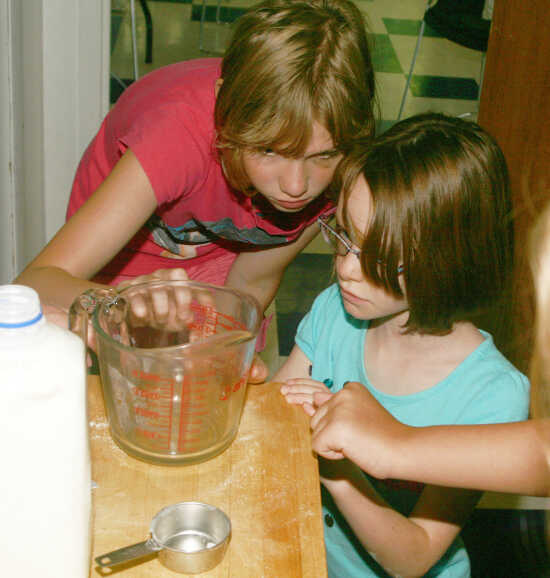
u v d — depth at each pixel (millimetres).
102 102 1855
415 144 992
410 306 1015
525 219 1444
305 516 729
